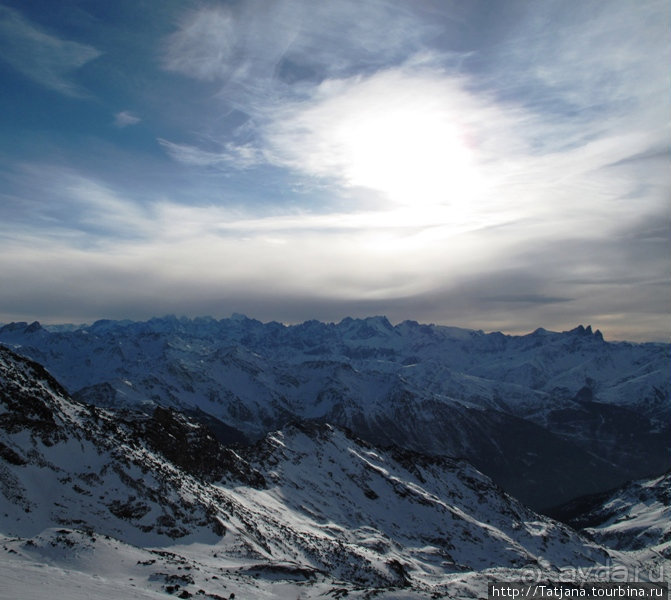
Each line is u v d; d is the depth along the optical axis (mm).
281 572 77500
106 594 48844
